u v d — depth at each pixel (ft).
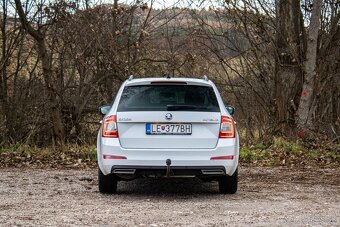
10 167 42.22
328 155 46.73
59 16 56.59
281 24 57.16
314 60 55.01
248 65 60.70
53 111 57.36
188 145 27.07
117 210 24.40
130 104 27.73
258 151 48.26
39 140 58.13
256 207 25.30
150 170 26.91
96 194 29.14
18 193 29.37
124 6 57.62
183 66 61.77
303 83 55.98
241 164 43.88
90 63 58.80
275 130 55.72
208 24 62.13
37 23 56.34
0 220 22.16
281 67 57.31
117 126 27.35
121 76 58.95
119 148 27.04
